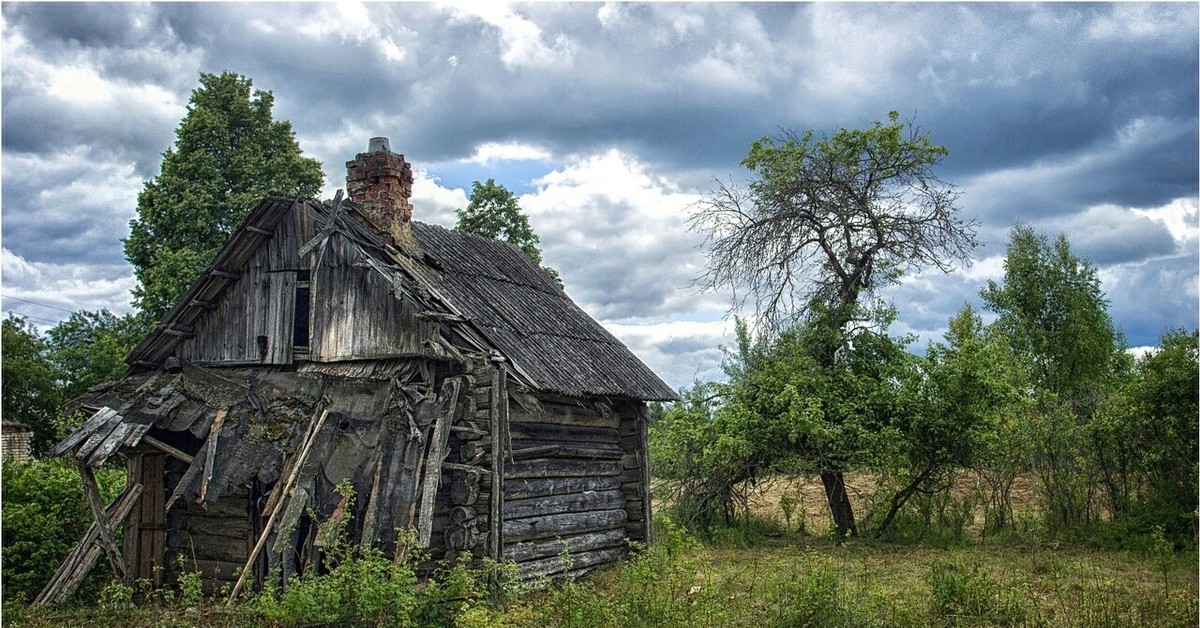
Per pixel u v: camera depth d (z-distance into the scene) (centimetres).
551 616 1089
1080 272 3847
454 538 1297
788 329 2338
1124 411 1950
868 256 2320
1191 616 1076
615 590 1314
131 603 1263
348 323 1432
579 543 1555
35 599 1358
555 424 1548
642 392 1692
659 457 2272
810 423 2056
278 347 1496
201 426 1398
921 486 2169
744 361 2505
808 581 1140
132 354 1561
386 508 1227
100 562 1492
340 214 1478
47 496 1567
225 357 1545
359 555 1204
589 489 1612
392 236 1532
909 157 2286
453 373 1370
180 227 2798
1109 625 1042
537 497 1468
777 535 2194
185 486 1312
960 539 1989
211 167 2877
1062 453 2027
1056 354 3744
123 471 2044
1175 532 1802
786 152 2316
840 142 2288
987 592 1166
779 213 2317
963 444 2041
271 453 1327
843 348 2283
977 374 2027
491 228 3048
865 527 2202
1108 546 1833
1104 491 2016
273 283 1522
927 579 1305
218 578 1467
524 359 1416
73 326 4600
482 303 1555
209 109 2973
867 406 2106
